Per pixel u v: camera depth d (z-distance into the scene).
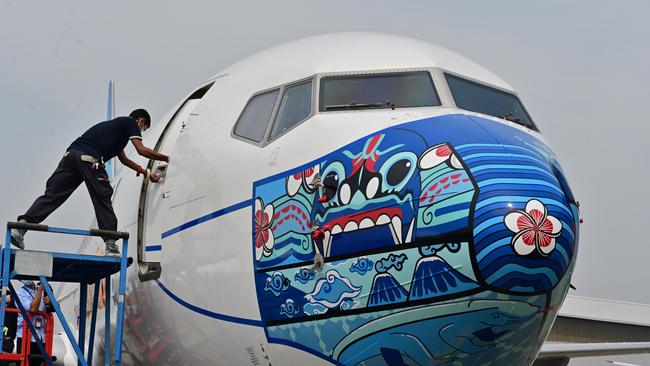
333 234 8.49
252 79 10.66
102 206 11.05
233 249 9.55
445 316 7.95
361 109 9.30
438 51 10.26
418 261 8.00
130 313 11.72
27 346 12.29
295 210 8.91
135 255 11.48
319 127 9.15
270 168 9.34
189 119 11.35
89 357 11.80
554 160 8.88
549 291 8.05
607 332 30.80
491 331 8.05
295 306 8.76
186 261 10.32
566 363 15.51
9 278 10.24
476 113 9.20
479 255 7.80
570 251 8.12
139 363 11.95
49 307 13.83
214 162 10.22
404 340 8.14
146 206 11.45
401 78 9.65
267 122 9.89
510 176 8.09
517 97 10.34
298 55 10.42
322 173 8.77
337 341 8.48
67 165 11.15
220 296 9.70
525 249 7.81
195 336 10.27
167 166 11.21
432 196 8.04
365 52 9.99
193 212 10.31
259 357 9.36
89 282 12.26
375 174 8.41
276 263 8.99
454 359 8.21
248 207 9.46
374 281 8.21
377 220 8.24
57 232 10.32
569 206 8.33
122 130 11.37
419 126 8.68
